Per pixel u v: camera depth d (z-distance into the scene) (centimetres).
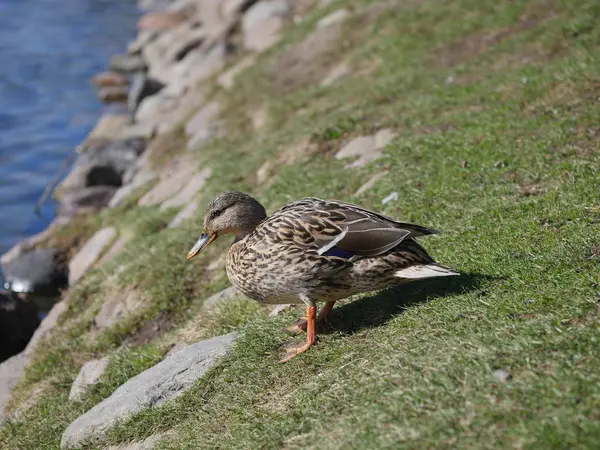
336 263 823
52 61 3550
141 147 2264
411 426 646
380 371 746
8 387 1234
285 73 2142
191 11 3622
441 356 723
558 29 1656
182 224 1462
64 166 2472
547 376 648
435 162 1238
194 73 2636
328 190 1312
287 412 762
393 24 2075
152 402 904
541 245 902
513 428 605
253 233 888
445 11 2023
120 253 1487
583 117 1202
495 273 870
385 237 816
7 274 1825
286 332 918
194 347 968
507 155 1170
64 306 1397
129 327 1232
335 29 2208
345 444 658
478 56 1733
